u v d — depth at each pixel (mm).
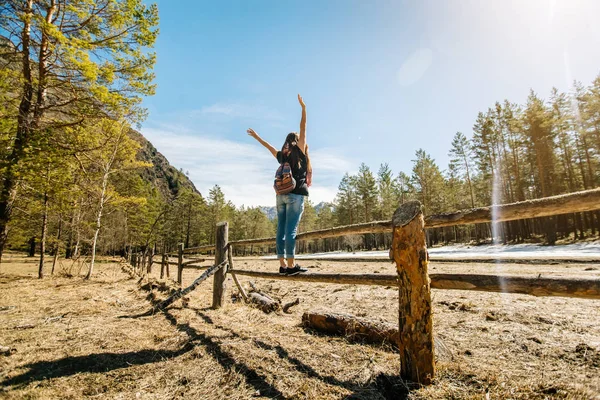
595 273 7426
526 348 2662
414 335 2053
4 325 3773
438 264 12789
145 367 2443
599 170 29812
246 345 2898
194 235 60562
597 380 1941
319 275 3158
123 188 26672
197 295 6305
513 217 1935
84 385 2127
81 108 9469
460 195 45031
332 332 3363
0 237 9492
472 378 2041
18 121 8992
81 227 13961
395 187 50844
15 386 2082
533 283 1752
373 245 50000
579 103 30000
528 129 30500
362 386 2051
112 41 10023
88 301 5641
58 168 10164
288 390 2023
